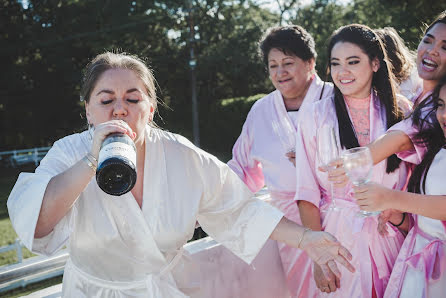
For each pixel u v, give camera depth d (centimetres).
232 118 2262
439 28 208
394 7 2000
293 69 277
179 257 180
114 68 157
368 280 218
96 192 161
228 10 2823
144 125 160
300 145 238
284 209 284
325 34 2684
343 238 223
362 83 219
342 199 227
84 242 165
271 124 290
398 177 217
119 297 167
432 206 169
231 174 187
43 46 2398
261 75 2698
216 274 235
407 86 267
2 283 185
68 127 2500
